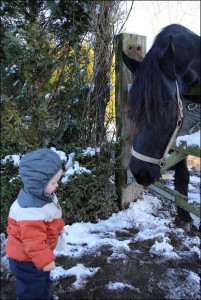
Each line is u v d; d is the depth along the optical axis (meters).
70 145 2.63
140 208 2.72
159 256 2.02
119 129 2.61
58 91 2.74
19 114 2.52
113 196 2.62
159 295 1.68
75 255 2.01
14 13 2.57
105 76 2.66
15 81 2.52
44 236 1.44
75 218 2.45
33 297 1.49
